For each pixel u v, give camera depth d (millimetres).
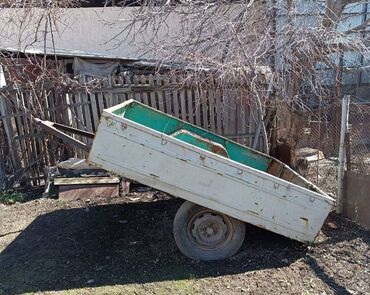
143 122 5055
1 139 6133
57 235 4648
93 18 10555
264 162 4969
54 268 3891
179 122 5129
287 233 3824
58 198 5801
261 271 3729
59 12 7793
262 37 5082
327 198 3711
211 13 5285
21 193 6086
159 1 5781
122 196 5840
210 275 3682
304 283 3535
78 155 6609
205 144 4473
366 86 9055
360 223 4566
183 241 3908
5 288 3562
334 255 3988
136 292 3445
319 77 5664
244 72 4973
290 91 5480
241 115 6582
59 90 6277
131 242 4398
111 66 10008
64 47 10820
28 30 8664
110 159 3701
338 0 6582
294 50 5047
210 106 6500
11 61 7473
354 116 5492
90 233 4672
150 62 6984
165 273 3729
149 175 3705
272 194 3684
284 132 6582
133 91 6434
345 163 4824
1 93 6008
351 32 6676
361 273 3668
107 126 3621
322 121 6375
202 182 3678
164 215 5094
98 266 3900
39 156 6383
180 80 6133
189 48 5348
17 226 4941
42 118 6266
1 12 7773
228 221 3912
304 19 5457
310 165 6195
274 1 5406
